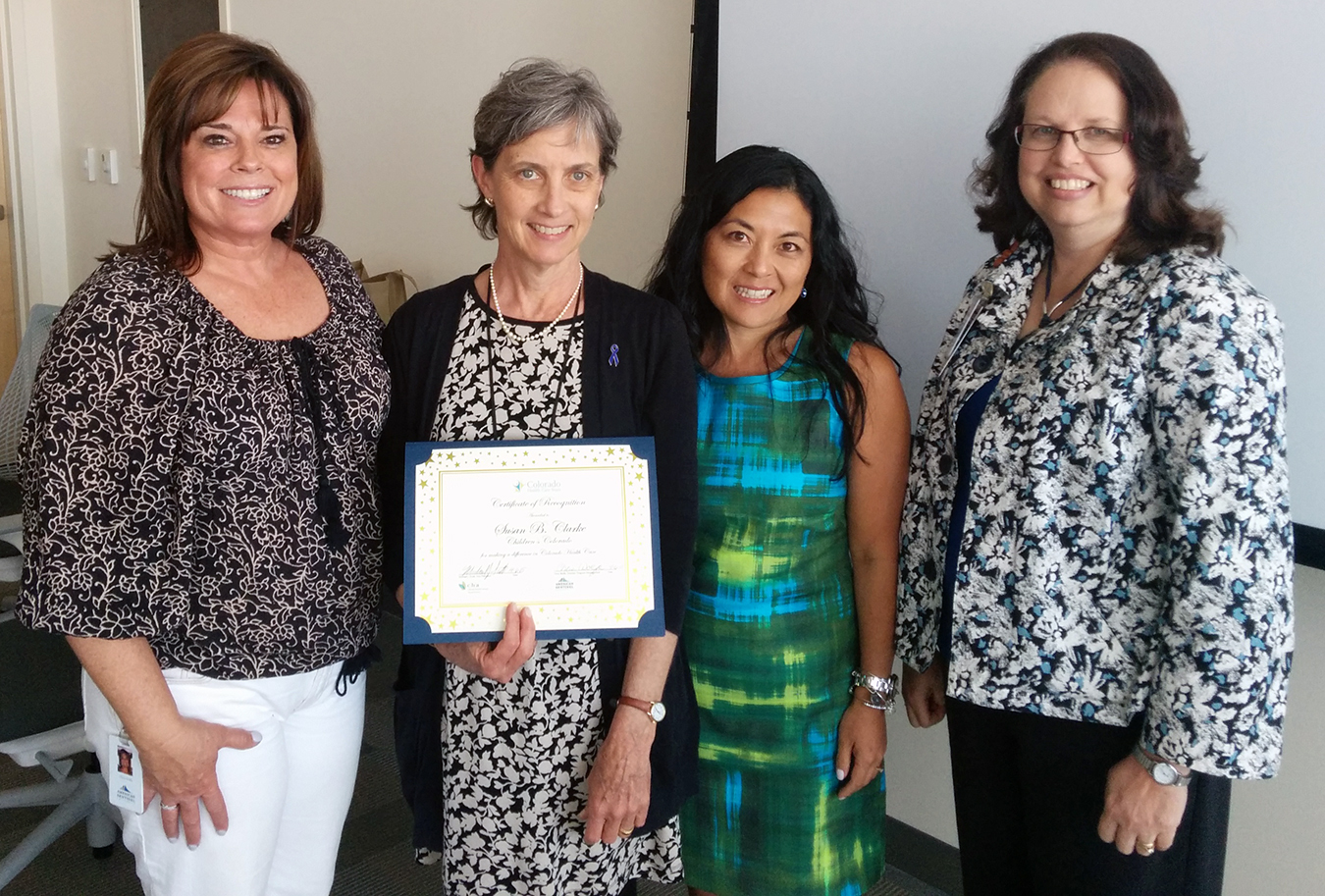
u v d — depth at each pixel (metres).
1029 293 1.40
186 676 1.26
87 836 2.33
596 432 1.31
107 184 4.96
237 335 1.22
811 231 1.47
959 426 1.40
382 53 3.43
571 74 1.24
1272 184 1.47
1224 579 1.12
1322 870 1.68
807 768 1.52
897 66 1.85
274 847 1.36
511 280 1.33
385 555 1.39
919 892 2.18
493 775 1.32
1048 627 1.28
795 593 1.49
